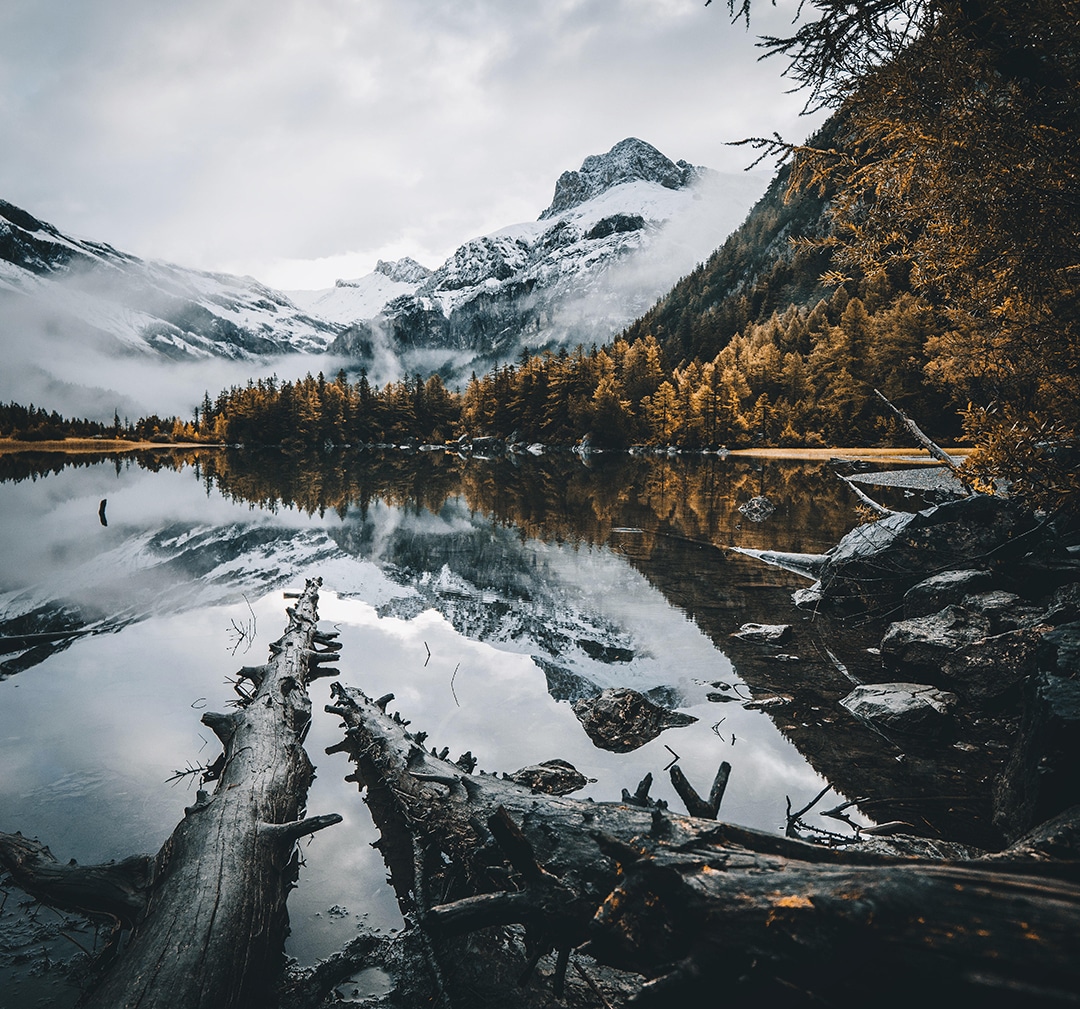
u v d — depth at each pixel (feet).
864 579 32.83
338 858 14.82
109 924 12.57
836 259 24.62
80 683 25.03
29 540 56.90
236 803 15.02
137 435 474.90
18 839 14.23
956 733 20.15
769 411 251.39
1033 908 6.57
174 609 36.32
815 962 7.25
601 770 17.88
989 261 21.22
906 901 6.97
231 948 10.80
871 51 16.25
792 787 16.89
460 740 20.03
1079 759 13.35
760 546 51.67
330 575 44.68
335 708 23.12
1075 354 23.77
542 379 319.88
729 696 23.27
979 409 29.58
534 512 75.82
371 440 395.34
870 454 173.27
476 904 10.75
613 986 10.95
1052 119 15.99
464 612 35.22
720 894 8.43
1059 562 27.91
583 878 10.76
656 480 118.52
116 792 16.98
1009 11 14.48
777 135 20.40
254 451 322.34
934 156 18.52
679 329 432.66
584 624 32.55
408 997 10.82
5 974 11.16
